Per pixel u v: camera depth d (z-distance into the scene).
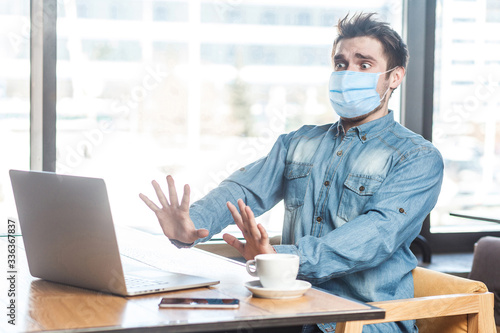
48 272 1.23
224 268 1.40
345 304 1.07
